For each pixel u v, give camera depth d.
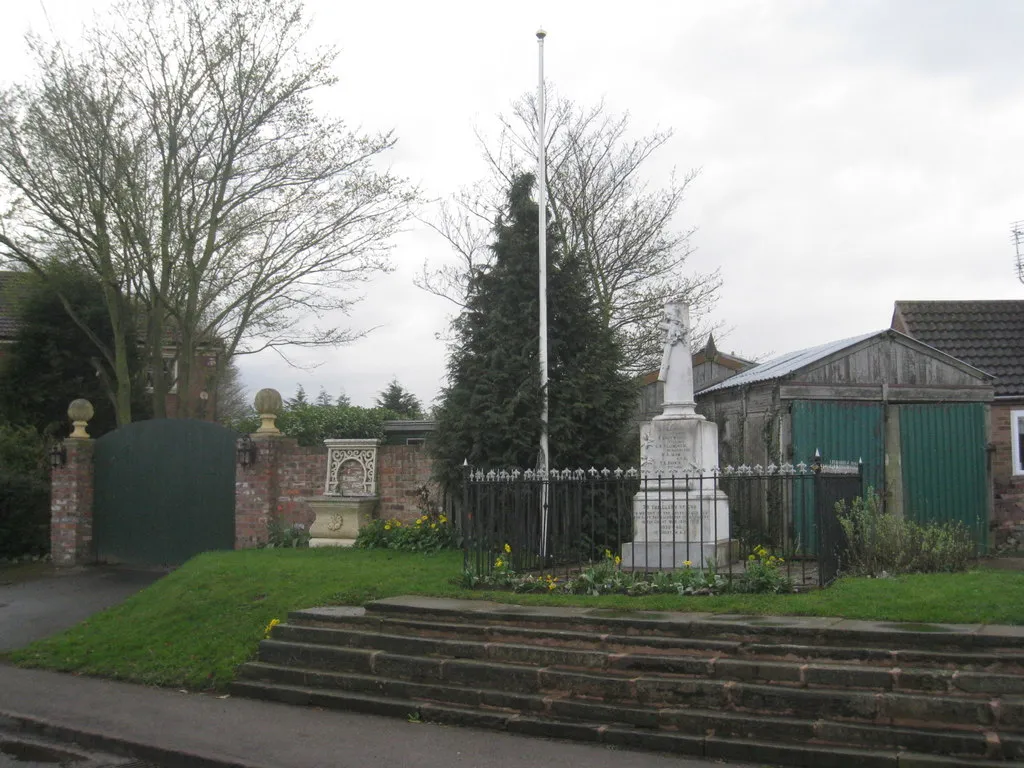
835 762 6.55
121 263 20.17
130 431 17.50
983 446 15.52
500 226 15.98
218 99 19.44
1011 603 8.23
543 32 15.87
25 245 20.23
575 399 15.20
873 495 12.33
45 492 19.16
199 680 9.66
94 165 18.91
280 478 16.59
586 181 25.36
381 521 15.64
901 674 7.04
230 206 20.30
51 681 10.12
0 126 18.56
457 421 15.03
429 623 9.27
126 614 12.17
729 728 7.11
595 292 24.58
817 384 14.93
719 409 17.52
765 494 14.85
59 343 23.17
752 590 9.48
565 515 11.42
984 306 19.48
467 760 7.09
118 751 7.98
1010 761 6.26
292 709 8.79
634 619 8.47
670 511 12.59
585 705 7.70
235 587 12.07
